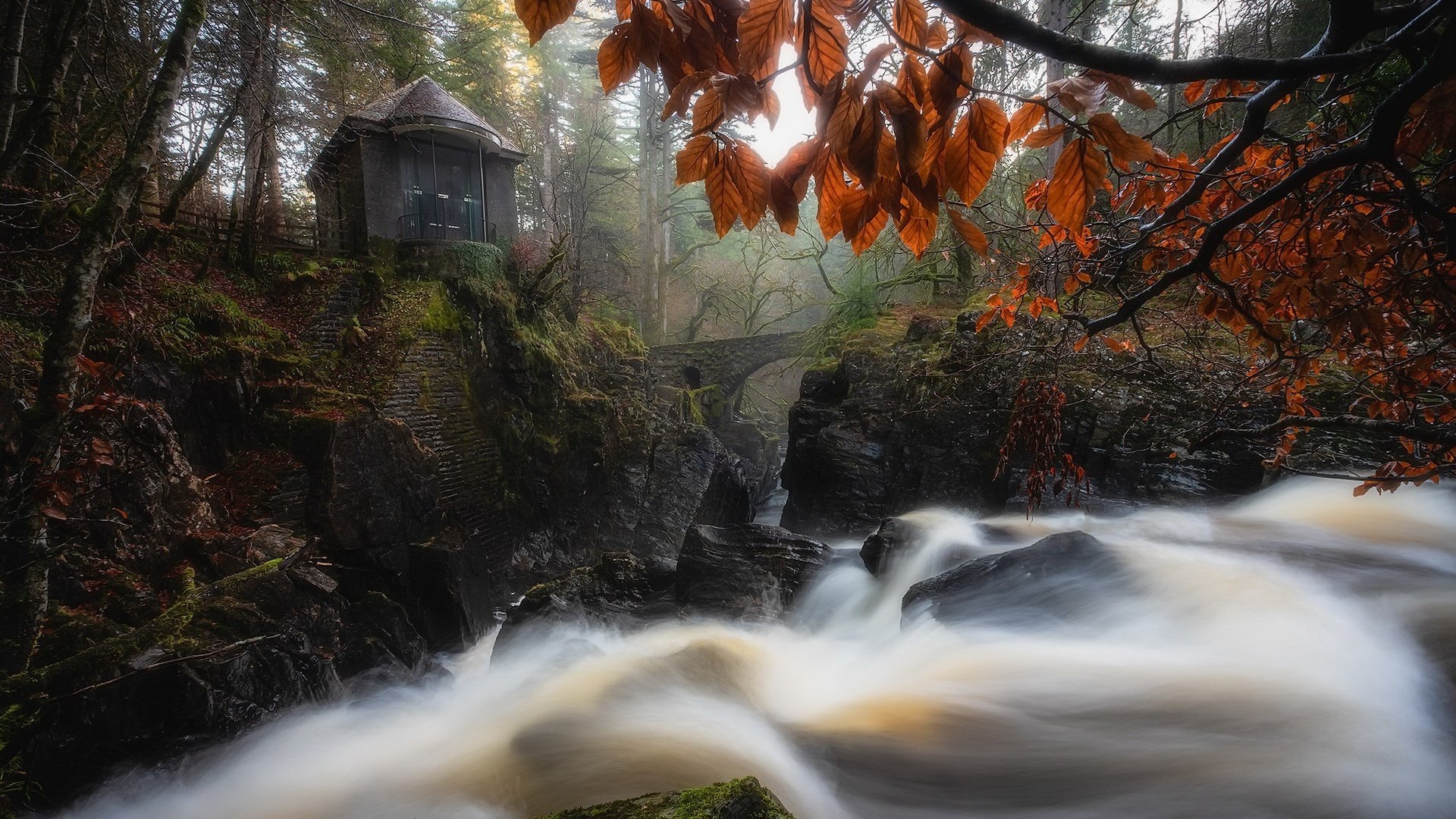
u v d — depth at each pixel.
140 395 8.28
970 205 0.76
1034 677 4.29
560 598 7.79
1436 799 2.74
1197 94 1.35
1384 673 3.55
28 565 3.59
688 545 8.32
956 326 11.73
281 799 4.33
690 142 0.77
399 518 9.12
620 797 3.84
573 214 24.86
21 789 3.80
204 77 9.00
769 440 28.23
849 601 7.36
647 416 18.38
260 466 8.98
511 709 5.28
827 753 3.94
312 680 5.51
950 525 8.27
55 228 7.75
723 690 5.29
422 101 15.90
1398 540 5.48
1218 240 1.24
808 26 0.70
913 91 0.77
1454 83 0.85
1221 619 4.40
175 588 6.22
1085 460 8.61
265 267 12.45
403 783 4.38
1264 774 3.04
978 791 3.40
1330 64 0.77
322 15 10.30
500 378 14.76
